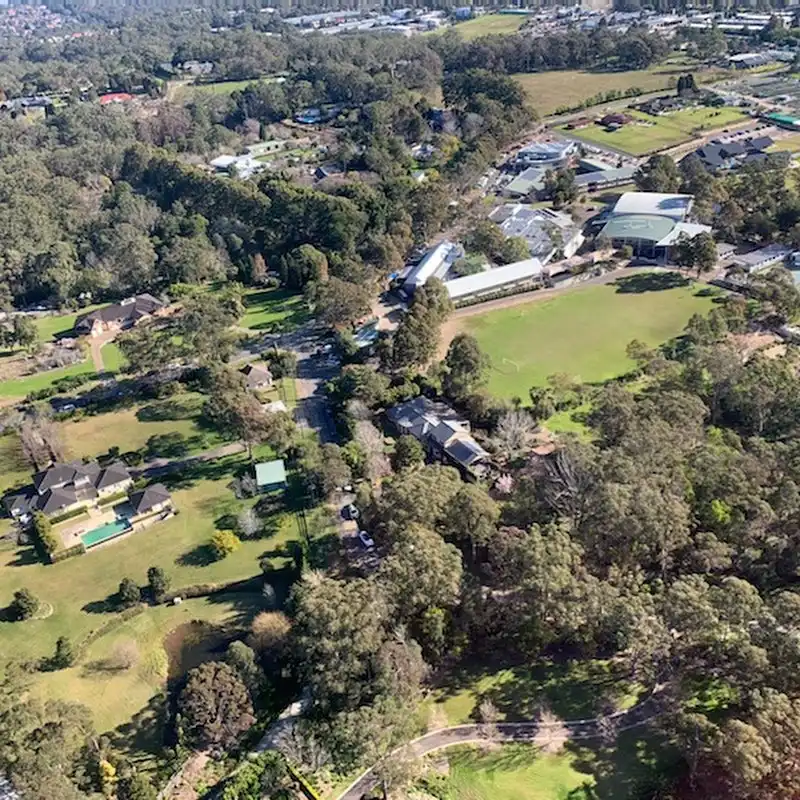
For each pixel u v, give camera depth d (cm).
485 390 18312
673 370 17225
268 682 11625
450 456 16150
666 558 11994
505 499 14762
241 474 16838
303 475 16300
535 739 10581
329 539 14675
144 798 9762
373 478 15688
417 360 19325
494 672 11625
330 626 10450
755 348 19138
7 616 13438
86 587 13988
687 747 9500
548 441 16638
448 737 10688
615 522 11512
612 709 10875
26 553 14975
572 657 11738
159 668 12262
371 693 10138
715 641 10175
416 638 11394
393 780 9606
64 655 12306
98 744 10688
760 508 11881
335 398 18700
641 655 10656
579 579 11069
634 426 13675
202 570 14150
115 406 19862
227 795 9900
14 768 9425
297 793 9988
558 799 9769
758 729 8950
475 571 12975
